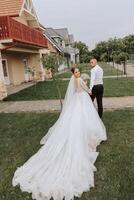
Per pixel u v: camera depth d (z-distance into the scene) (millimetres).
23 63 25906
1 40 15977
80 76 6809
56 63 13211
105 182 4895
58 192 4504
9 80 22625
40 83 22750
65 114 6074
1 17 15836
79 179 4789
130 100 12211
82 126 5836
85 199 4441
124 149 6336
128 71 32094
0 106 13000
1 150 6836
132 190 4559
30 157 6121
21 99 14344
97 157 5938
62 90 16938
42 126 8656
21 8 17672
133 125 8109
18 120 9719
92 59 8320
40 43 24656
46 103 12820
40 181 4836
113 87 16594
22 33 18844
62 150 5430
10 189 4895
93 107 6797
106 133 7418
